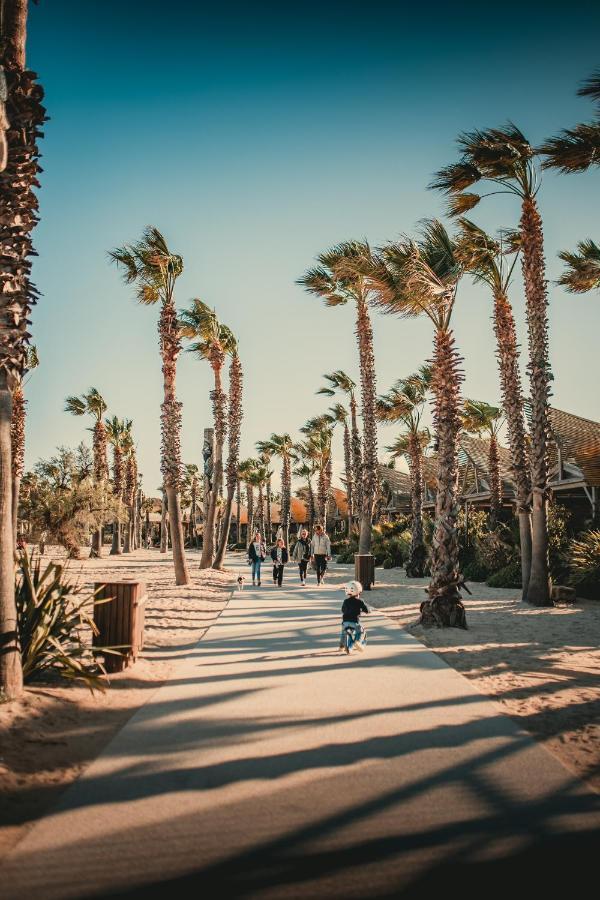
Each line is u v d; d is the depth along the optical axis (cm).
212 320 2827
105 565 3088
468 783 381
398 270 1164
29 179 582
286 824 328
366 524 2189
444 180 1345
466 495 3150
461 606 1034
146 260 1988
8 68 574
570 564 1625
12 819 339
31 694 552
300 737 465
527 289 1407
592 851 301
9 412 555
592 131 1227
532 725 504
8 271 564
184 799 358
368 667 704
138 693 603
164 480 1981
